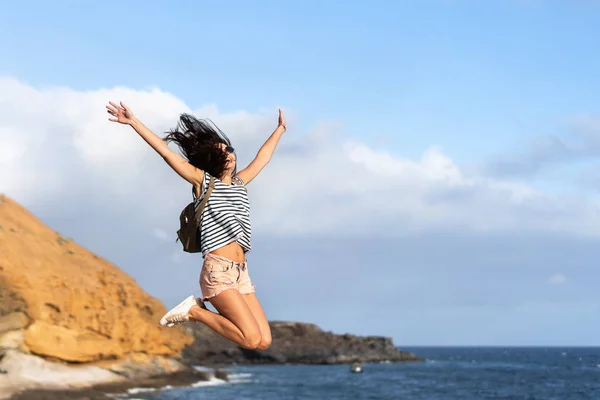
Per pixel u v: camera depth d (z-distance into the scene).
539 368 121.19
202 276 5.23
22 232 46.75
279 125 6.12
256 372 95.94
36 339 38.12
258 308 5.37
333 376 87.62
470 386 68.06
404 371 104.44
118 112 4.97
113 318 45.62
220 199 5.16
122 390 41.91
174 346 56.00
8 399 32.25
